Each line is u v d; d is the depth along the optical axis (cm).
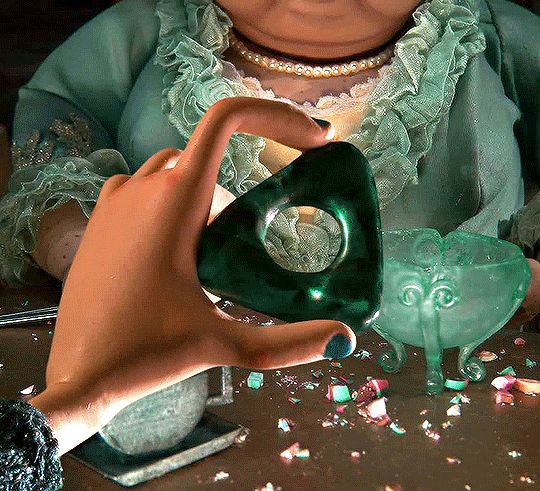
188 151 43
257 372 55
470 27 75
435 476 45
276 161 74
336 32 71
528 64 80
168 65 75
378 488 44
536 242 71
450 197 75
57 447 41
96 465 45
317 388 54
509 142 77
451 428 49
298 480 45
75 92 81
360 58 74
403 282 51
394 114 72
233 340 42
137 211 43
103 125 82
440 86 72
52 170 72
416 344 53
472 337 52
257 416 51
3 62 139
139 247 42
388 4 71
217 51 74
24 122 79
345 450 47
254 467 46
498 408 51
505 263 51
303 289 43
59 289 73
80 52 80
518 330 65
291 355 42
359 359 57
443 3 74
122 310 42
